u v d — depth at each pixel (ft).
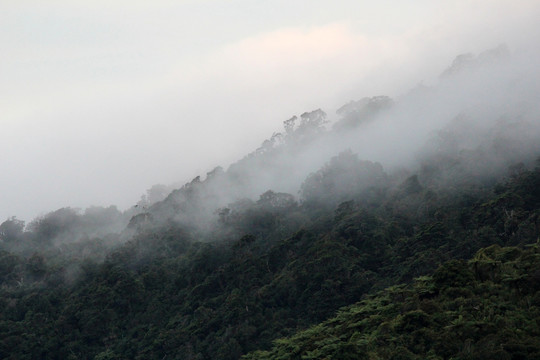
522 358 173.37
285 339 253.44
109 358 315.58
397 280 285.23
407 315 210.38
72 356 324.19
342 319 248.93
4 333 333.62
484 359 177.06
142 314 348.18
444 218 331.16
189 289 356.79
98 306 352.90
